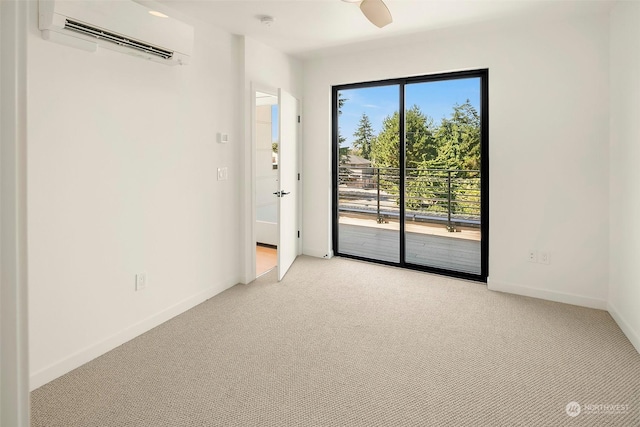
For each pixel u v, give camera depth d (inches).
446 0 108.1
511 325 110.7
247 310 122.6
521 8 113.3
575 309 121.6
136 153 103.0
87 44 86.0
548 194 127.3
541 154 127.3
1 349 16.1
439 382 83.0
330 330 108.5
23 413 17.0
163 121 110.9
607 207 118.5
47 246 82.8
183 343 101.2
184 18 117.4
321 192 179.8
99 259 94.5
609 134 116.3
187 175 120.7
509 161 132.8
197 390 80.6
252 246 150.6
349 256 181.8
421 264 169.5
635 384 81.6
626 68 102.6
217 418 71.9
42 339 82.7
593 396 77.6
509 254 135.6
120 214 99.3
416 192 182.1
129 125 100.4
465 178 170.9
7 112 15.9
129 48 94.3
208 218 130.8
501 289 138.2
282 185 152.9
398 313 119.8
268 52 152.9
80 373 86.9
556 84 123.5
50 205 83.0
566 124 122.7
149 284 109.1
